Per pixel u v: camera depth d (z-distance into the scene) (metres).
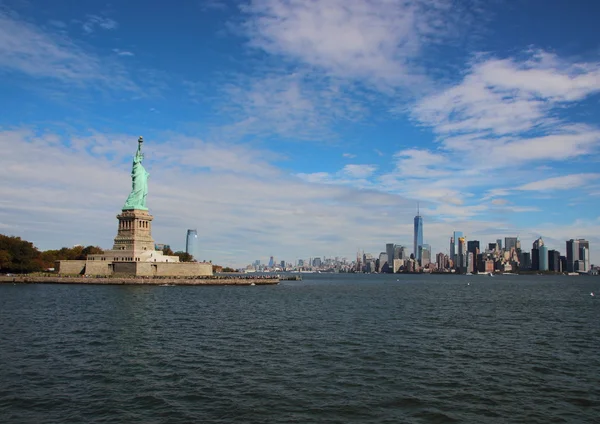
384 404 44.69
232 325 90.94
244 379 51.91
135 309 115.31
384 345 71.88
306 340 75.19
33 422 39.62
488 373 55.81
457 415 42.22
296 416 41.44
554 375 55.22
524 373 55.97
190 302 139.12
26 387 48.34
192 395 46.50
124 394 46.66
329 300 160.25
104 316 100.81
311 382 51.16
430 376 54.25
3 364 57.00
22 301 132.25
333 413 42.22
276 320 99.44
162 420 40.31
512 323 99.75
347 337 78.56
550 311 127.25
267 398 45.88
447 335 82.38
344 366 58.16
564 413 42.97
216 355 63.31
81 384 49.66
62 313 104.81
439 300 167.38
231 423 39.84
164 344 70.38
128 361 59.31
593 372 56.81
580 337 81.69
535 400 46.31
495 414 42.56
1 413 41.34
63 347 67.12
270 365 58.16
